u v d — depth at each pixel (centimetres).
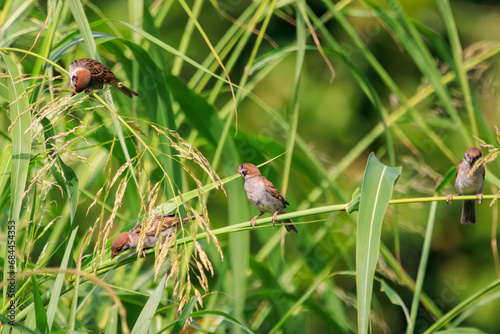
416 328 1165
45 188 646
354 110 2117
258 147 937
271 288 913
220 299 968
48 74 695
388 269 925
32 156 587
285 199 898
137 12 856
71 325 530
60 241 839
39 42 889
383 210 535
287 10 987
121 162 855
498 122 1453
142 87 786
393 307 1986
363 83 865
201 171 990
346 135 2081
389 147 846
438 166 1850
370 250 518
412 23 886
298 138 932
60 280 544
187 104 834
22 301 614
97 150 898
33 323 546
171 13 2125
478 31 2186
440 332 727
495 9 2230
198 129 858
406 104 916
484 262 2091
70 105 572
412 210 2011
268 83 2106
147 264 978
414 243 2034
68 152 580
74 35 723
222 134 802
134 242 664
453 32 870
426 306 906
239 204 802
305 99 2109
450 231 2095
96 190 1055
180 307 518
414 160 1054
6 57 600
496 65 1223
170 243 545
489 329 1959
